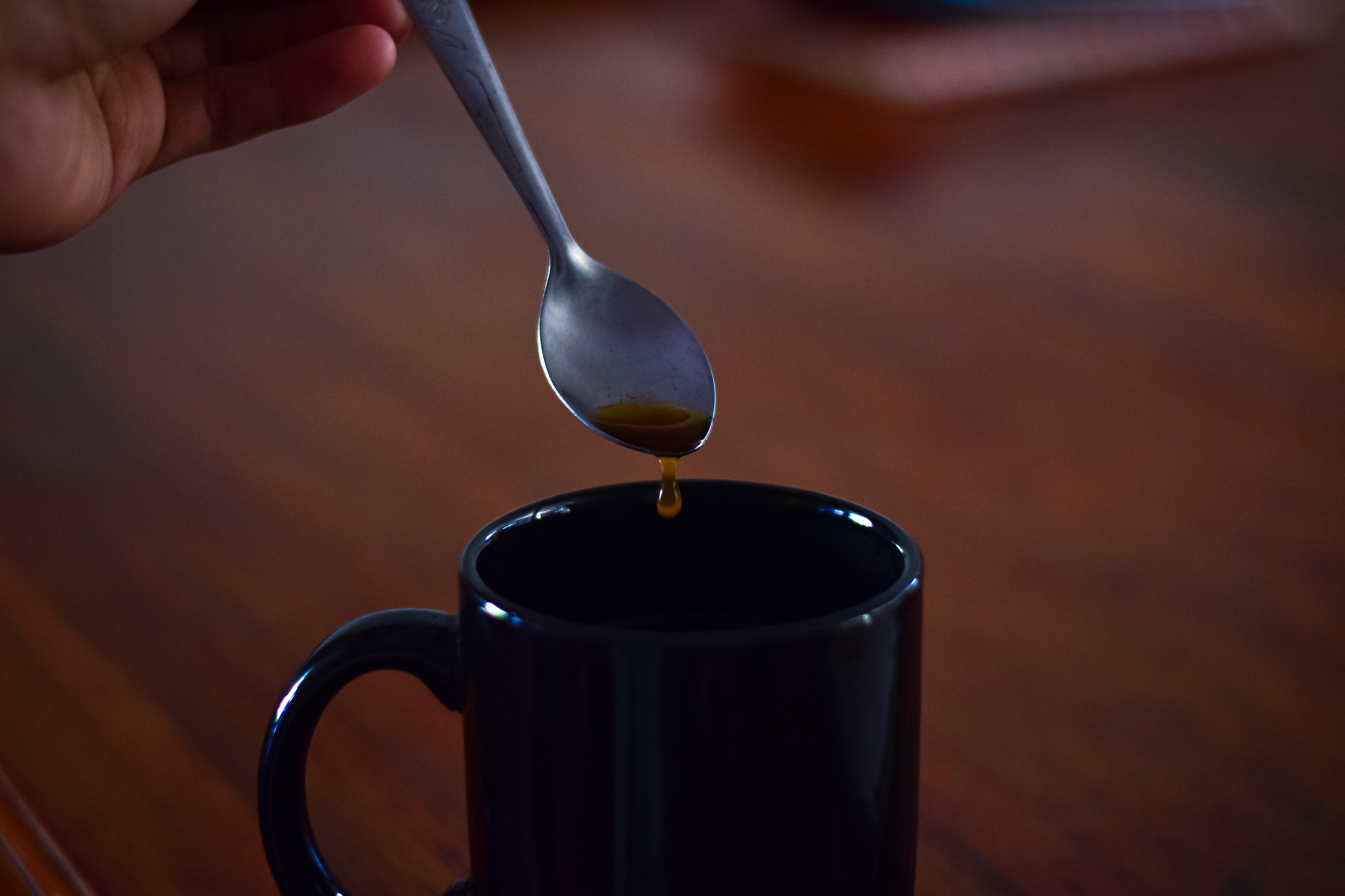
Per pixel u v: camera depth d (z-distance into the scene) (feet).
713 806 1.71
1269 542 2.66
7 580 2.59
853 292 3.88
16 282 4.03
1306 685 2.33
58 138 2.34
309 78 2.55
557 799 1.73
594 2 7.29
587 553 1.89
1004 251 4.18
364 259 4.18
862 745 1.73
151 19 2.27
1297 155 5.04
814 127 5.34
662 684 1.70
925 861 2.05
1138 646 2.41
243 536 2.70
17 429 3.10
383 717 2.29
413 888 2.04
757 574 1.90
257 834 2.13
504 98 2.13
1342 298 3.80
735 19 6.49
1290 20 6.77
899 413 3.13
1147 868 2.05
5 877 2.07
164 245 4.30
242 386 3.31
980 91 5.75
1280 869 2.05
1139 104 5.71
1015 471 2.88
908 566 1.78
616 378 2.13
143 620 2.49
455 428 3.03
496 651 1.74
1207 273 4.00
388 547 2.66
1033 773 2.18
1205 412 3.11
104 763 2.22
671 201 4.58
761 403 3.18
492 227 4.41
